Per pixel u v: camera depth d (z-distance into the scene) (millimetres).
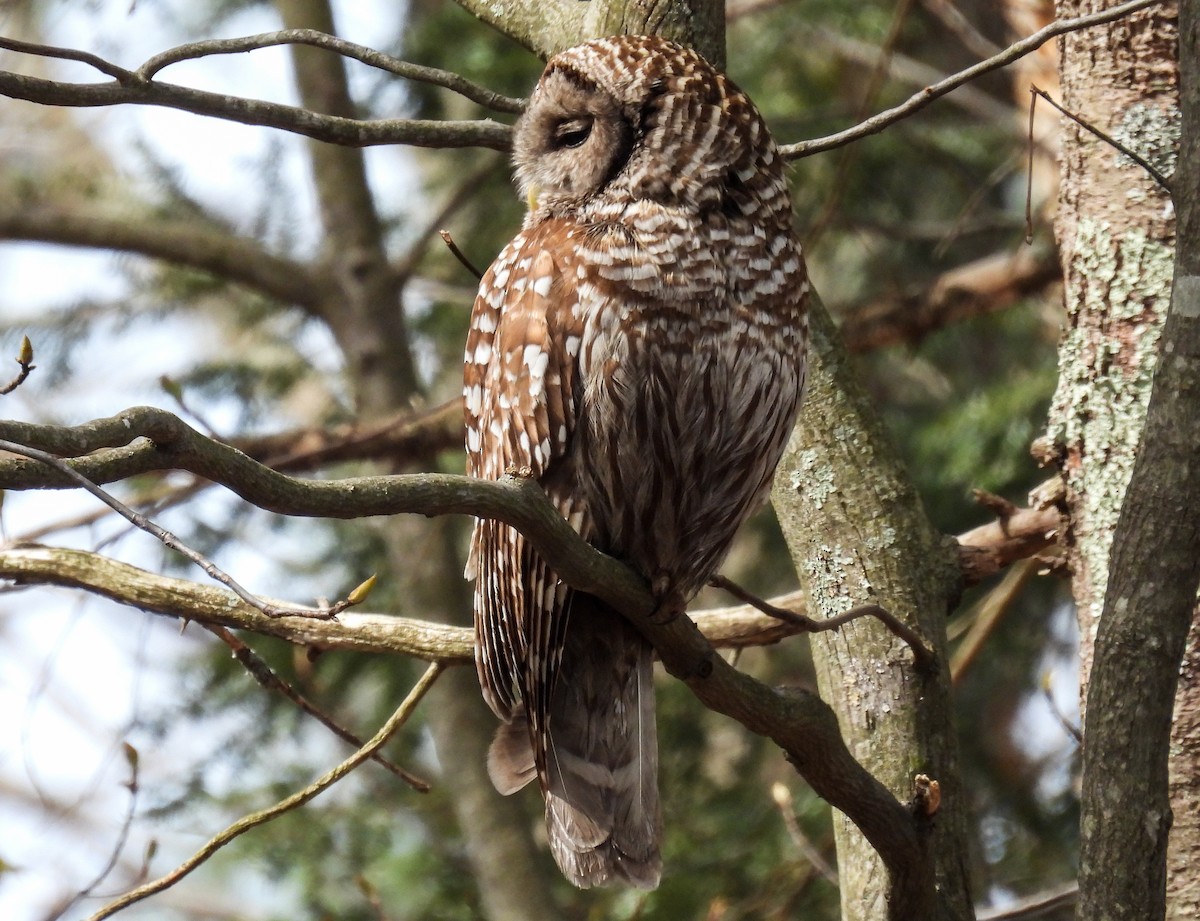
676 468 7863
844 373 8695
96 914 7801
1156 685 6137
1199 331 6094
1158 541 6129
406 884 14211
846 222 15641
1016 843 14422
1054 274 14867
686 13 8758
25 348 6090
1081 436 8047
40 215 16000
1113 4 8125
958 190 16672
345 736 8539
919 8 16438
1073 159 8250
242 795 13883
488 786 14414
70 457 5168
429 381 17109
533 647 7633
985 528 8820
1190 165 6195
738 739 15180
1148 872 6121
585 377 7633
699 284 7562
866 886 7762
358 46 7613
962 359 16719
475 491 5801
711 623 8883
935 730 7891
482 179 15750
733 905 13125
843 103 15812
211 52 7156
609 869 7582
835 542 8273
